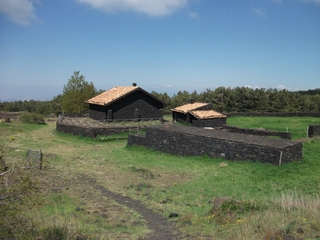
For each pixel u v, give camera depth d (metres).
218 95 85.88
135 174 18.11
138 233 9.41
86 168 19.45
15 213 6.91
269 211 9.53
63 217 9.93
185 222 10.29
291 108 71.06
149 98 39.97
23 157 19.95
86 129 31.05
